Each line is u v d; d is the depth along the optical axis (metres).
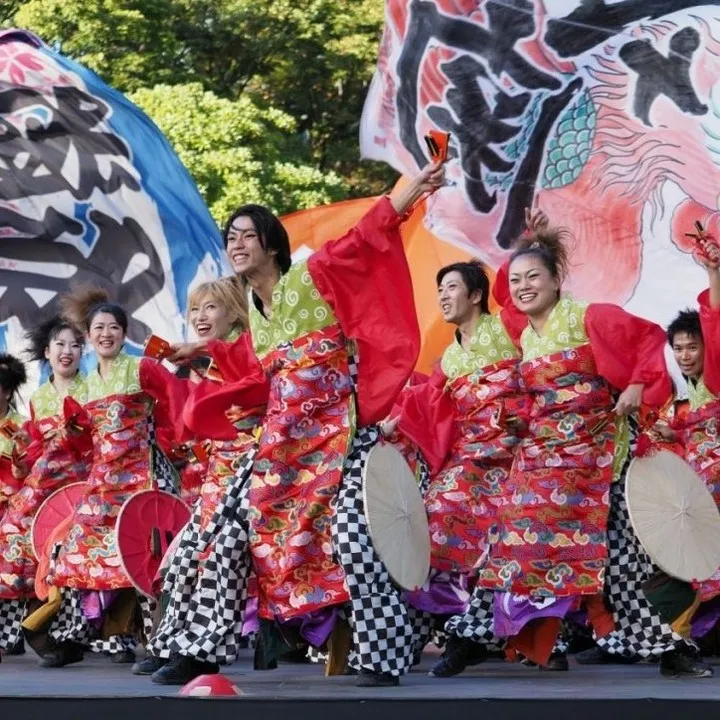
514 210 15.20
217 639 8.88
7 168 17.94
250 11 33.75
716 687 8.83
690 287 14.74
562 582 9.64
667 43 14.77
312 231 17.98
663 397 9.43
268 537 8.84
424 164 15.41
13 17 31.70
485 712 7.18
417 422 11.52
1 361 13.98
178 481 12.38
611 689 8.62
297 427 8.89
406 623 8.80
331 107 36.75
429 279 16.89
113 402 11.80
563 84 15.02
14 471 13.23
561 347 9.69
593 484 9.69
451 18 15.23
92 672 10.98
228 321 11.44
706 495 9.95
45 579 12.00
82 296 13.17
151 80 31.52
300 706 7.27
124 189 18.05
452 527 11.17
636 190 14.88
